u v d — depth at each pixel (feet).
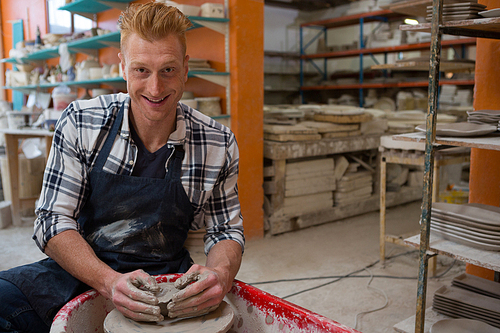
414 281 8.64
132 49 3.53
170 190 4.01
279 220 11.65
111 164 3.96
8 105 15.71
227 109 10.77
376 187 14.26
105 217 3.98
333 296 8.00
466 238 5.16
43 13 19.06
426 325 5.75
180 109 4.17
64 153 3.93
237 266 3.91
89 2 13.87
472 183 7.17
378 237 11.51
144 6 3.60
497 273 6.95
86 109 4.04
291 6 26.05
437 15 4.86
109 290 3.30
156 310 3.03
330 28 26.35
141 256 4.04
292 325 3.28
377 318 7.14
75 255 3.57
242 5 10.25
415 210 14.38
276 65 26.17
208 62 11.28
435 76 4.93
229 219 4.36
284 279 8.80
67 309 3.22
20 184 13.38
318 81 26.35
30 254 10.41
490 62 6.79
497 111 5.73
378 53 21.81
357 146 13.01
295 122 12.88
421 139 5.15
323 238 11.48
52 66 17.15
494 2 6.50
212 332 3.08
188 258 4.46
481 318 5.74
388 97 22.07
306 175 12.06
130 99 4.04
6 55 22.02
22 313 3.64
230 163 4.38
